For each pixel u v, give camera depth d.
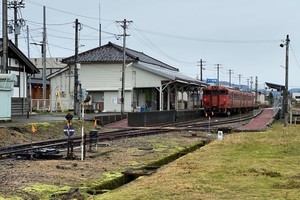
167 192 8.02
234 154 14.13
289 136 21.41
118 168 11.78
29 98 33.44
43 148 15.73
